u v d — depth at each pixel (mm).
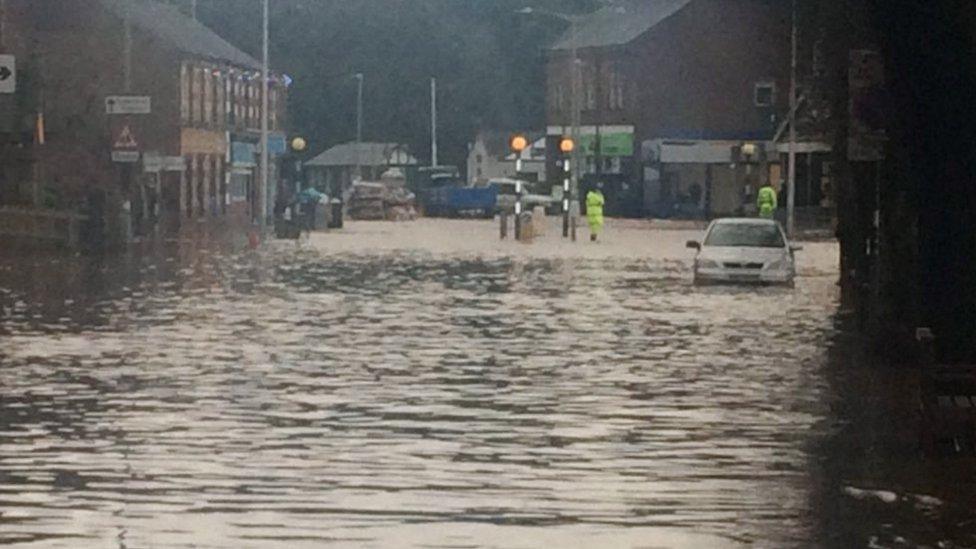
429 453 23062
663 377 31969
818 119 79375
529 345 37750
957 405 23484
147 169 93625
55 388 29562
